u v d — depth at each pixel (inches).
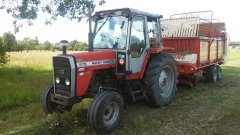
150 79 276.1
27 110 284.8
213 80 436.5
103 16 268.8
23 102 313.6
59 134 213.9
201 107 288.7
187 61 356.8
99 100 211.9
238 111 271.3
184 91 372.2
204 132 218.4
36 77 505.0
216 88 392.5
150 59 286.4
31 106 298.0
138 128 228.4
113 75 255.1
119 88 263.3
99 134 216.2
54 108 247.1
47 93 244.2
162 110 279.7
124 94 266.7
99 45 265.7
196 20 387.2
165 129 225.9
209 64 423.8
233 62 804.6
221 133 216.4
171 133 217.6
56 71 231.0
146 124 237.9
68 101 221.1
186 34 390.6
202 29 399.2
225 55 502.3
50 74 558.6
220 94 350.0
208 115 261.0
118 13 257.4
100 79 247.8
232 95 343.6
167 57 297.9
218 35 469.4
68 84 221.6
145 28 273.0
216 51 455.8
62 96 226.8
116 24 258.8
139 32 266.2
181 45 395.2
